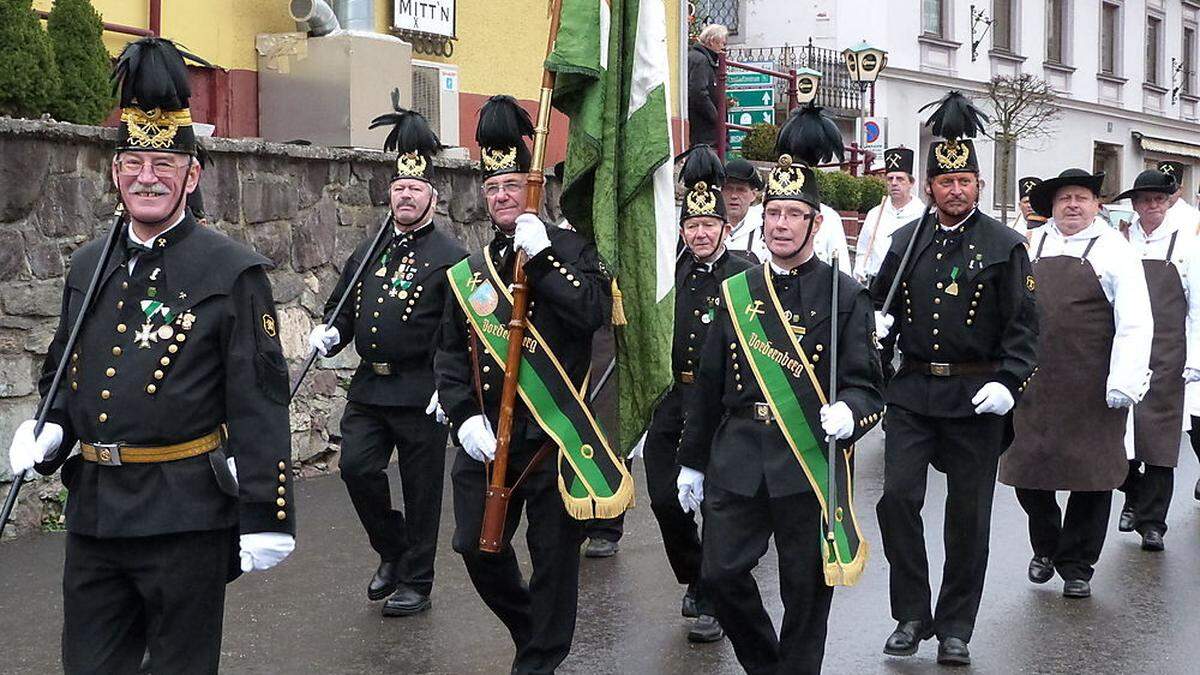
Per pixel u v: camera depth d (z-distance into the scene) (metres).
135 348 4.34
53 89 8.84
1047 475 7.59
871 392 5.41
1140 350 7.60
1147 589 7.77
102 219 8.80
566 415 5.60
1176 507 10.12
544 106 5.62
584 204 5.89
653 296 5.77
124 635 4.49
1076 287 7.72
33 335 8.47
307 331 10.21
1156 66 35.03
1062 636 6.85
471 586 7.59
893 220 12.20
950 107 6.62
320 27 11.77
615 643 6.66
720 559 5.43
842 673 6.28
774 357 5.48
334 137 11.59
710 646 6.63
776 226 5.52
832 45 26.23
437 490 7.09
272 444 4.36
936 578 7.88
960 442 6.52
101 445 4.34
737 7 26.98
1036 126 27.64
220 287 4.37
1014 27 30.00
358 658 6.38
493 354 5.65
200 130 10.09
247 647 6.52
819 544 5.38
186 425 4.34
